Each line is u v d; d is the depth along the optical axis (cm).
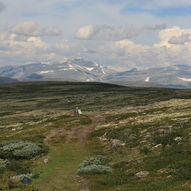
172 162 1984
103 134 3909
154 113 5353
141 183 1647
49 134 4153
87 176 2027
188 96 8469
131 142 2995
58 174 2127
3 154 2788
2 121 9219
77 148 3209
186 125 3109
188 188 1335
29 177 2006
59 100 15675
